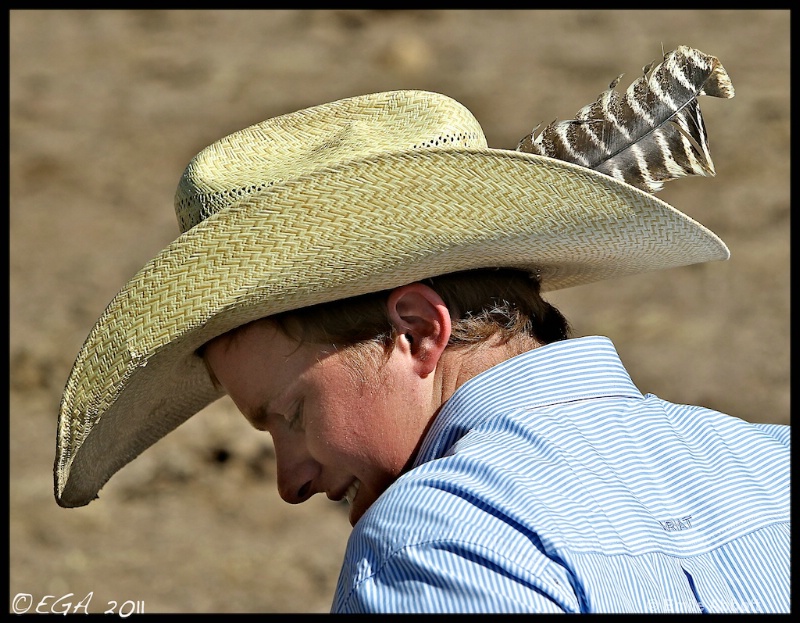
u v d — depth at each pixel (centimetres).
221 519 2572
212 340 822
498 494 686
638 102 854
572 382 778
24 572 2383
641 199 753
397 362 779
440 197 753
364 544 699
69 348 3259
